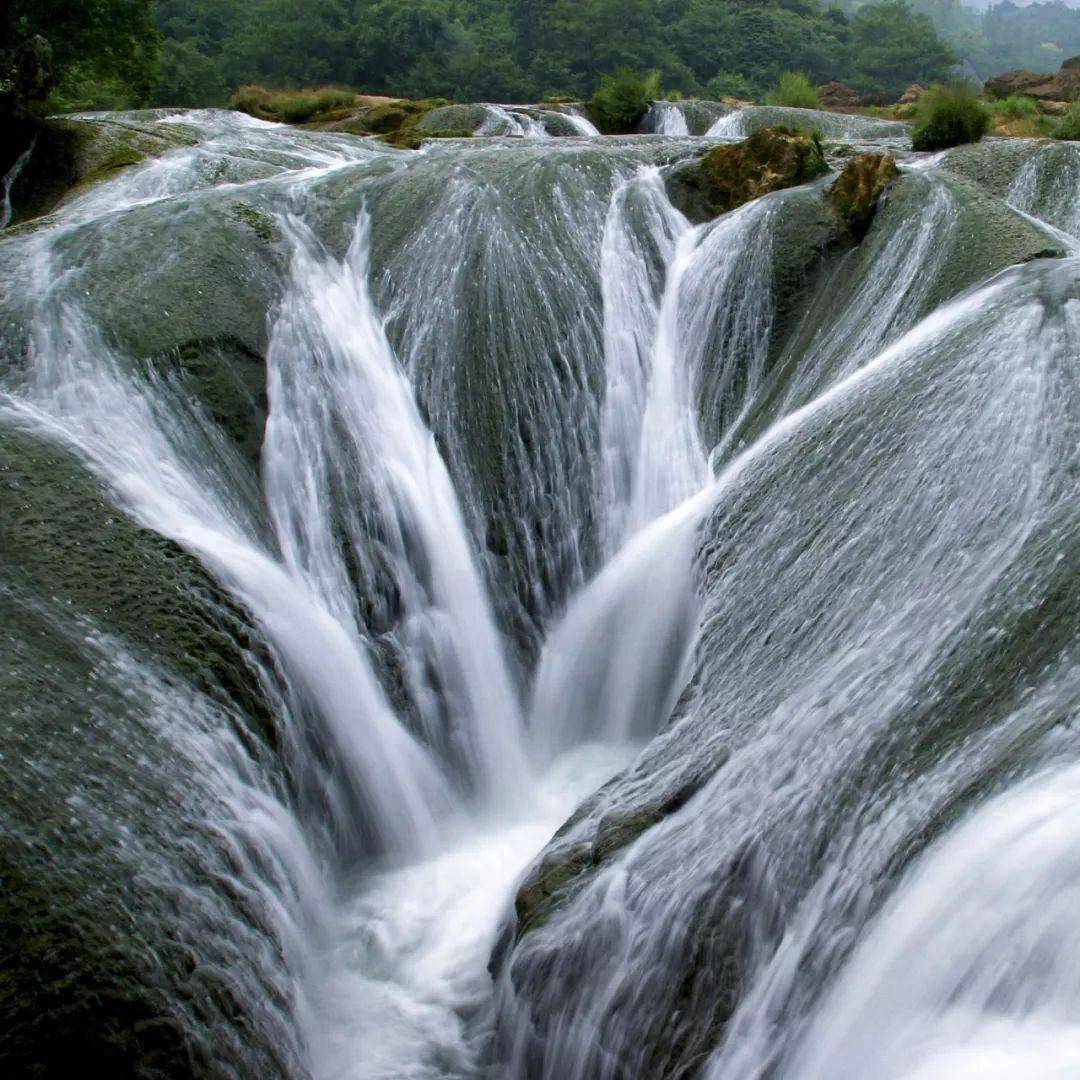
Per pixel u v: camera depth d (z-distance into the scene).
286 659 8.12
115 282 10.24
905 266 10.10
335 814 8.18
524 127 24.08
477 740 9.38
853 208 11.20
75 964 5.48
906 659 6.20
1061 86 34.47
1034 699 5.35
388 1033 6.84
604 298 11.34
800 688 6.75
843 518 7.77
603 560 10.32
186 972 5.90
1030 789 4.88
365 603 9.28
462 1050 6.69
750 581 8.16
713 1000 5.57
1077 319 7.77
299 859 7.43
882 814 5.46
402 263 11.47
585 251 11.70
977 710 5.57
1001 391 7.50
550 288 11.19
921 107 14.82
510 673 9.77
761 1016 5.32
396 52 79.88
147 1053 5.57
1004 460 7.00
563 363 10.81
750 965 5.56
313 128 25.47
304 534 9.34
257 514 9.18
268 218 11.87
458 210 11.84
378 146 18.30
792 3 105.00
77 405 8.88
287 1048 6.32
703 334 11.23
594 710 9.65
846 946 5.16
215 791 6.86
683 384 11.05
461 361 10.64
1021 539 6.35
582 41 87.31
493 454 10.30
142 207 11.94
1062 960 4.30
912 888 5.03
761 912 5.68
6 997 5.28
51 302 9.77
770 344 10.98
